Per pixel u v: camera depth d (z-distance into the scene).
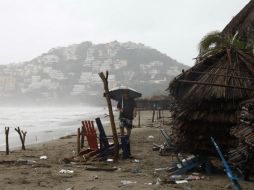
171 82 12.27
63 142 22.28
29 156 15.38
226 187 8.95
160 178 10.29
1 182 9.87
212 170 10.91
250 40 18.36
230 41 13.00
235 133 8.61
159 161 13.18
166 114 58.34
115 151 13.16
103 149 13.64
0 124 60.53
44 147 19.34
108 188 9.18
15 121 72.56
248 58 11.52
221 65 11.38
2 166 12.48
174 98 12.64
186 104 11.12
